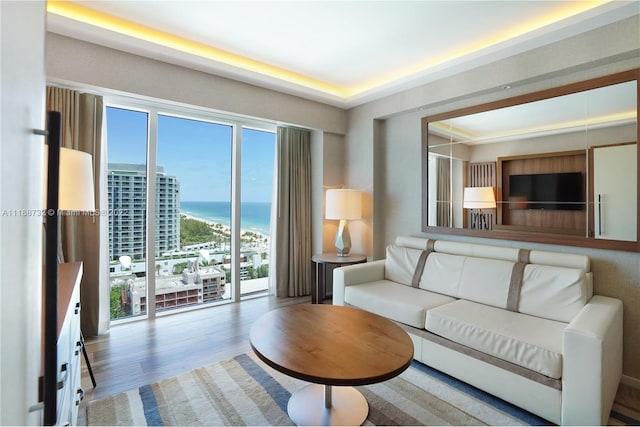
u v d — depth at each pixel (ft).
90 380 7.27
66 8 7.79
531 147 9.10
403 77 11.68
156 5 7.68
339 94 13.79
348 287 10.16
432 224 11.57
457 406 6.48
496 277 8.63
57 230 2.28
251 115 11.73
